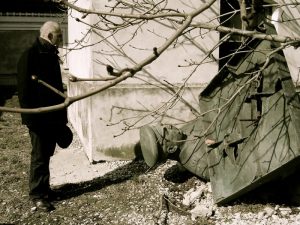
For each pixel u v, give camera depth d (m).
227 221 4.09
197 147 4.85
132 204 4.53
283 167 3.92
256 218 4.12
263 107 4.36
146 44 5.84
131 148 5.94
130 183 5.06
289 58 6.50
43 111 1.69
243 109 4.52
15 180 5.23
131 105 5.85
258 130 4.31
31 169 4.38
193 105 6.05
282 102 4.14
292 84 4.16
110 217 4.25
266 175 3.96
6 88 13.98
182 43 5.95
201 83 6.13
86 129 6.23
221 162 4.55
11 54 14.77
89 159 6.00
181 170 5.23
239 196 4.34
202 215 4.18
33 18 14.70
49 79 4.25
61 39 4.25
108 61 5.73
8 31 14.62
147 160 4.86
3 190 4.93
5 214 4.32
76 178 5.35
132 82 5.87
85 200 4.63
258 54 4.50
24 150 6.66
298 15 6.32
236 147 4.48
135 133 5.92
